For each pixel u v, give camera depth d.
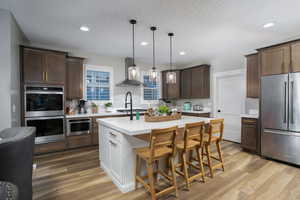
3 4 2.14
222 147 3.96
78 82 4.15
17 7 2.21
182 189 2.14
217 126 2.55
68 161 3.10
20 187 1.21
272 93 3.12
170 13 2.39
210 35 3.25
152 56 4.88
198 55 4.73
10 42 2.35
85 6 2.19
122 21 2.64
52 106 3.53
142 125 2.24
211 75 5.10
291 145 2.86
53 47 3.95
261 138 3.28
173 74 3.02
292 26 2.84
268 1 2.08
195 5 2.18
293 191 2.08
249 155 3.40
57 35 3.23
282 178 2.42
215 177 2.46
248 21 2.65
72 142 3.82
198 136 2.29
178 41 3.60
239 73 4.30
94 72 4.66
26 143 1.27
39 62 3.38
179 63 5.86
